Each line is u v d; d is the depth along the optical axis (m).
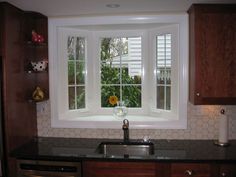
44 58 2.70
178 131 2.65
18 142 2.36
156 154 2.17
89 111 3.08
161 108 2.91
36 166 2.18
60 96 2.82
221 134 2.45
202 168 2.05
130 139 2.69
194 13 2.23
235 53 2.21
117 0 2.09
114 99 2.98
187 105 2.60
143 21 2.59
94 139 2.72
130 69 3.08
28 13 2.45
